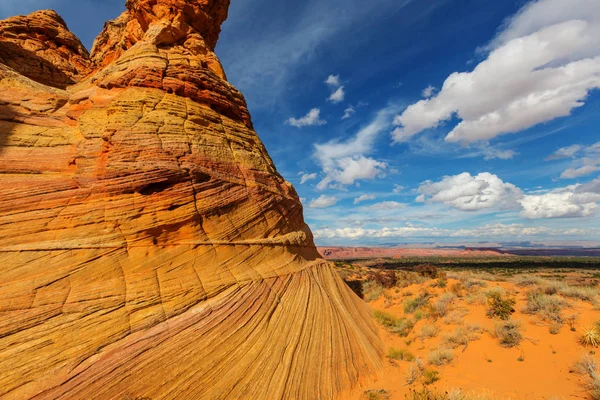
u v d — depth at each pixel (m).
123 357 6.68
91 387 6.04
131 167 9.57
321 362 9.66
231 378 7.66
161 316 7.79
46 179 9.07
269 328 9.63
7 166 9.20
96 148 10.01
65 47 22.72
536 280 16.17
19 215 8.09
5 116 10.55
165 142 10.91
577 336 9.60
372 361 11.05
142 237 8.96
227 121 14.96
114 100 11.42
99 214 8.80
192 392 6.96
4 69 11.99
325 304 12.73
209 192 11.07
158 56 13.61
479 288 16.41
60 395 5.74
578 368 7.96
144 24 17.86
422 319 14.60
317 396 8.48
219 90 14.94
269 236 13.10
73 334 6.62
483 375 8.92
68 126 11.45
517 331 10.72
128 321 7.33
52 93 12.41
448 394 7.77
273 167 17.38
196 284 9.02
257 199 13.23
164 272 8.77
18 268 7.18
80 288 7.40
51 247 7.74
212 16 19.73
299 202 18.61
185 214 9.91
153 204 9.54
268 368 8.44
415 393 8.17
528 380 8.17
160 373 6.85
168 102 12.39
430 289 18.75
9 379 5.62
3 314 6.35
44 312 6.70
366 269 39.53
